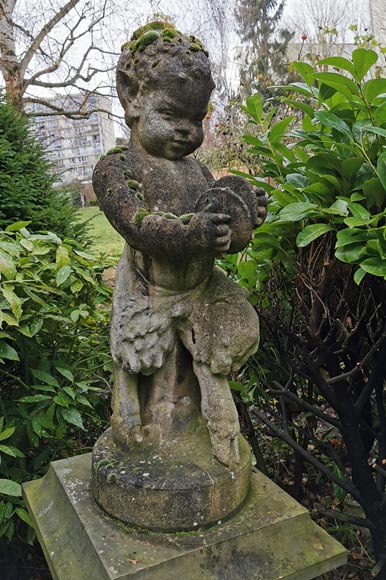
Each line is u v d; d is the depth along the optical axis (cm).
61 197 357
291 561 117
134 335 125
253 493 133
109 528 119
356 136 131
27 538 179
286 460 217
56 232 325
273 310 152
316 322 141
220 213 111
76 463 152
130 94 131
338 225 136
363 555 179
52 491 144
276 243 147
